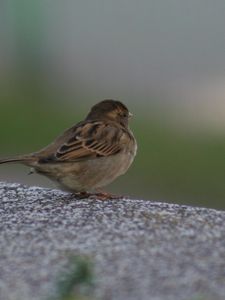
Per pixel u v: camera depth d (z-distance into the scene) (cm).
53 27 2678
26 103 2194
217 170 1719
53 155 963
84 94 2358
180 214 869
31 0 2584
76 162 967
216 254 743
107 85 2453
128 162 1016
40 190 1016
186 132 1952
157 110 2153
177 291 665
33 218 866
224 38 2708
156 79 2480
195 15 2772
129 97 2308
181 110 2142
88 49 2709
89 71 2562
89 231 812
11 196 976
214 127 1997
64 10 2767
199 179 1681
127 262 723
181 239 783
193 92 2319
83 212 885
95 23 2822
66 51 2659
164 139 1881
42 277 698
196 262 723
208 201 1638
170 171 1731
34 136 1995
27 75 2473
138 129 1959
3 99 2197
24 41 2569
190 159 1761
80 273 640
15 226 838
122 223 837
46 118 2077
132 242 775
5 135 1984
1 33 2569
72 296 641
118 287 671
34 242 784
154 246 764
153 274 697
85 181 976
